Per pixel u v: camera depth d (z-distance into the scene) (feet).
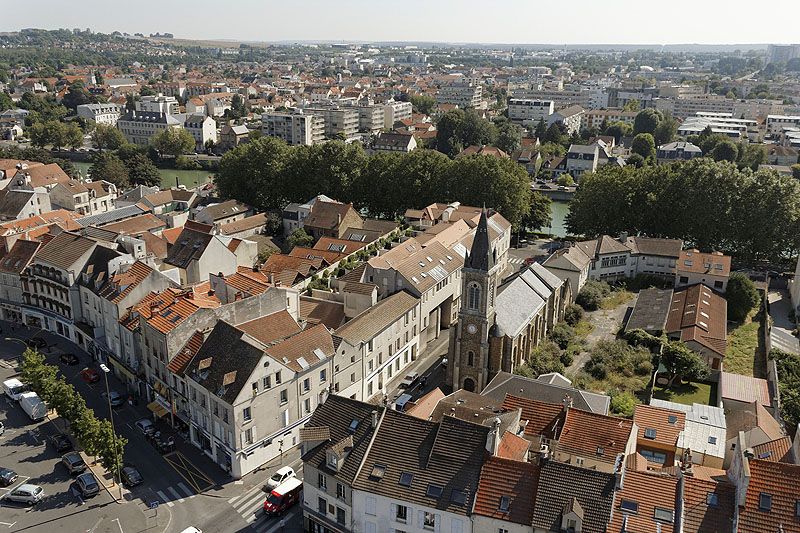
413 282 396.16
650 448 275.59
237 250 508.12
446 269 433.89
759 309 475.31
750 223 545.44
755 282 513.04
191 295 345.92
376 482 228.63
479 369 343.46
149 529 248.93
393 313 368.68
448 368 357.82
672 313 435.12
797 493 202.80
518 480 217.77
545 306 400.47
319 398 313.94
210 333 304.71
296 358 300.20
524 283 394.93
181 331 315.37
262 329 325.01
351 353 328.49
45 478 279.28
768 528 198.59
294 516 259.80
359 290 384.06
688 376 363.76
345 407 253.44
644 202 589.73
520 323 356.59
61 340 409.90
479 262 324.80
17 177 650.43
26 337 413.18
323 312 398.21
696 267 482.69
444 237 485.15
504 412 272.10
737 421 287.28
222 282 376.89
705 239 566.77
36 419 321.52
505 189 620.08
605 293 493.77
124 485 274.98
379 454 235.40
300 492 266.77
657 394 354.54
